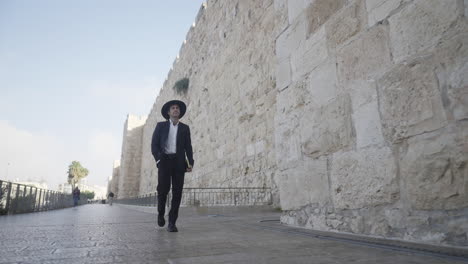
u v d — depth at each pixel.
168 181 3.75
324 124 3.17
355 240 2.41
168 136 3.83
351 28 2.90
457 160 1.89
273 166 8.09
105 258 1.86
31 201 10.55
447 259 1.68
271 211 7.61
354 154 2.73
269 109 8.57
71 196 21.75
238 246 2.29
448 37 2.01
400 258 1.75
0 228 3.91
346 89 2.90
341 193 2.85
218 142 12.47
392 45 2.44
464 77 1.89
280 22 4.23
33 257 1.91
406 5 2.33
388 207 2.35
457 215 1.87
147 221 5.15
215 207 7.29
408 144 2.23
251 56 10.00
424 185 2.08
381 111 2.48
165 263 1.71
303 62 3.62
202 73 15.64
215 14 14.26
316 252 2.00
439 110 2.03
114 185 52.28
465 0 1.92
